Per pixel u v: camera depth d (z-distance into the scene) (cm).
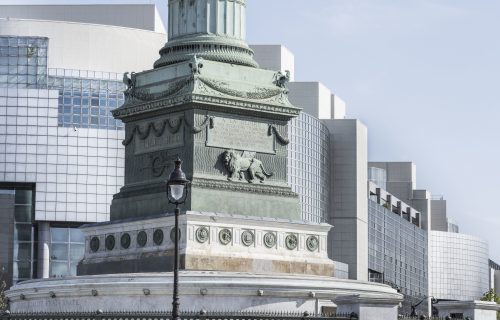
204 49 12888
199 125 12481
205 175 12456
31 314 10388
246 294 11575
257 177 12762
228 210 12438
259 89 12812
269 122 12912
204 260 12019
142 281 11644
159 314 10038
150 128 12950
